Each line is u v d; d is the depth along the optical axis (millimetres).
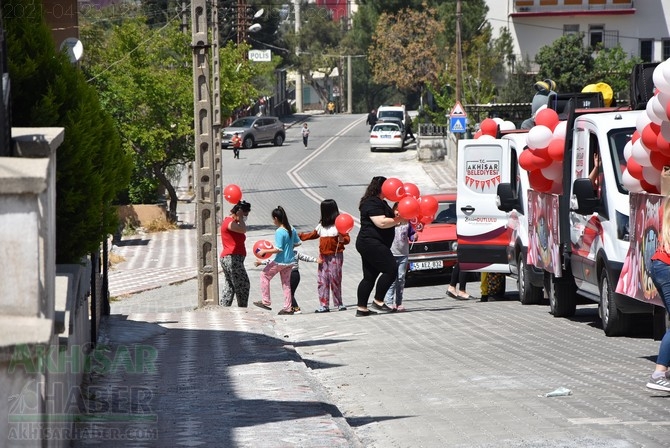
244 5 75625
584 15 75125
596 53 71438
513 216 19703
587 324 15727
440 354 13094
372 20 103625
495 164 20203
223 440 7523
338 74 128125
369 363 12617
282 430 7887
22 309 4781
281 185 57406
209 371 10711
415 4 97750
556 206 15938
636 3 75375
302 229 41906
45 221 5023
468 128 56906
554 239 16156
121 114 41000
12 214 4750
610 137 14133
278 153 73875
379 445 8250
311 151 74375
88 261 9914
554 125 16047
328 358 13219
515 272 19781
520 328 15516
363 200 18156
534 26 75750
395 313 18500
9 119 6000
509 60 70312
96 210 8305
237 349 12445
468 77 62562
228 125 83438
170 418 8281
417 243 24891
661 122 11734
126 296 26953
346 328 16484
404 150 72562
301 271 31484
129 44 41250
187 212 49094
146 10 68688
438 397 10164
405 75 84875
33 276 4781
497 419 8961
